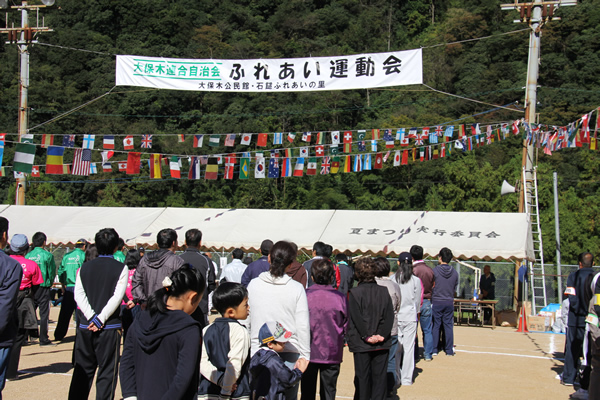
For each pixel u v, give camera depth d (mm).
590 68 47812
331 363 5348
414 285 7758
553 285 19109
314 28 64125
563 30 53844
